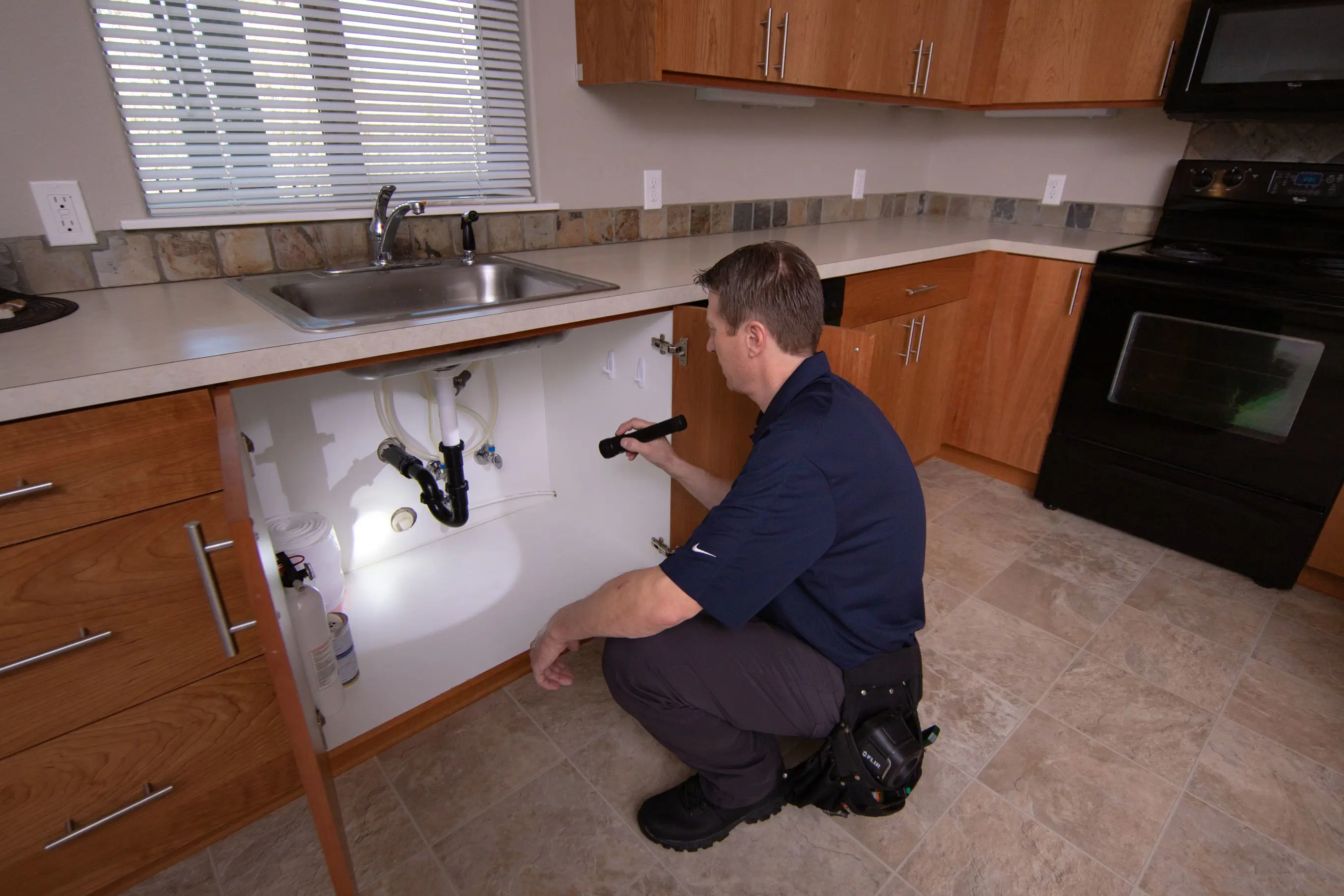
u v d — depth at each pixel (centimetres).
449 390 156
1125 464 209
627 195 202
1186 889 111
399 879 111
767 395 104
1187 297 185
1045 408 228
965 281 229
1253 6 179
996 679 155
